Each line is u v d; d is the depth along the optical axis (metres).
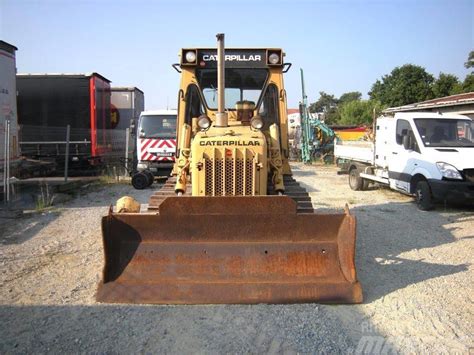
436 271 6.32
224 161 5.47
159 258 5.15
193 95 7.26
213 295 4.89
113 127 19.94
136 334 4.30
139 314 4.70
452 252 7.32
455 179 10.30
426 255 7.15
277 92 7.25
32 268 6.30
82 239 7.93
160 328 4.42
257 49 7.21
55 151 16.16
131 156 19.48
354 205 11.80
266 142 5.84
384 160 13.32
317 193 14.23
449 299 5.28
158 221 5.19
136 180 14.54
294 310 4.79
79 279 5.85
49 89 16.30
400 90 47.38
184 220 5.19
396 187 12.42
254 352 4.00
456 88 39.84
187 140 6.49
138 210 6.49
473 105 17.58
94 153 16.39
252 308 4.83
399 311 4.90
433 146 11.29
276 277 5.04
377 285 5.70
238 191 5.52
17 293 5.35
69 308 4.90
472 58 41.81
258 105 7.28
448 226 9.24
